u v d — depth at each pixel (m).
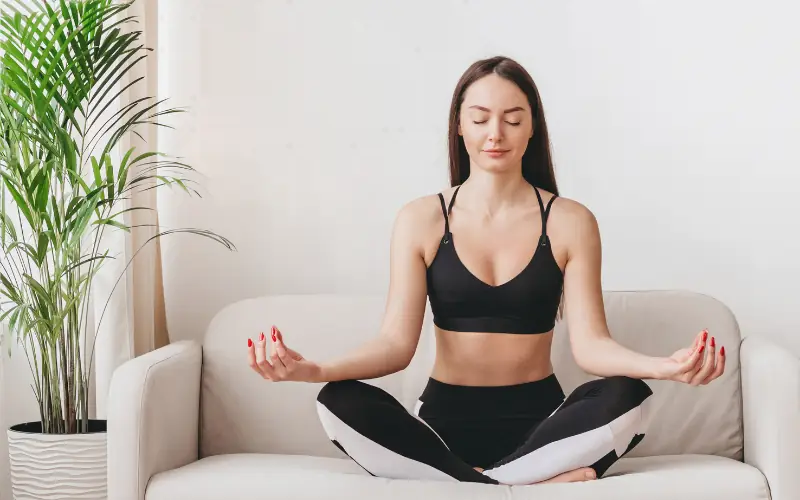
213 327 2.51
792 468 1.88
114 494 1.95
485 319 2.03
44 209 2.34
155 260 2.85
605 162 2.88
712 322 2.41
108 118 2.64
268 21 2.96
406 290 2.06
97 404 2.64
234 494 1.86
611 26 2.87
